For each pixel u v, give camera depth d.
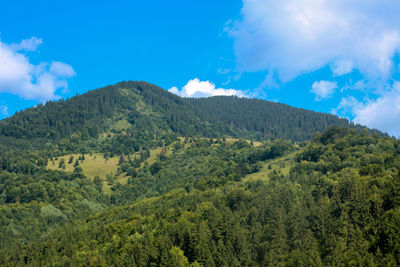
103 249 130.88
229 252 109.69
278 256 102.38
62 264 124.25
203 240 113.62
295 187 155.12
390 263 83.19
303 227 109.62
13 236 175.50
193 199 169.25
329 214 112.44
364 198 107.94
